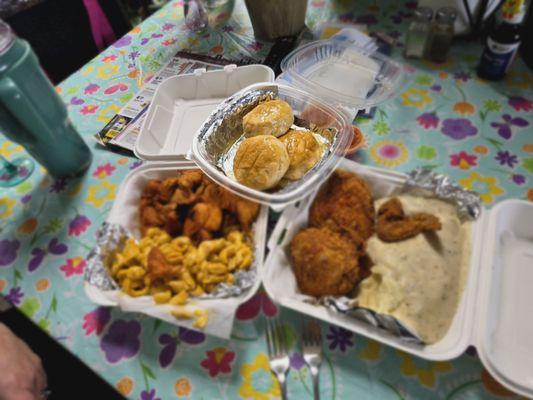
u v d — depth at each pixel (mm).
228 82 992
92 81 1151
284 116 724
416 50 989
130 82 1125
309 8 1229
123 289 659
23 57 678
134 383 590
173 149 908
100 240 694
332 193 708
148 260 651
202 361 600
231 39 1180
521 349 547
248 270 650
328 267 604
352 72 916
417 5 1116
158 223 747
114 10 1785
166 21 1317
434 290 579
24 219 848
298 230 697
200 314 602
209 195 752
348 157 825
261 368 583
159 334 635
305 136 710
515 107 869
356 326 563
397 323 525
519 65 946
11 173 938
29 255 784
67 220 833
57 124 793
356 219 682
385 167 809
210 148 735
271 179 644
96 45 1749
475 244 625
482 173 768
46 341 978
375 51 989
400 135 859
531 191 729
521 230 658
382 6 1190
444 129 855
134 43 1254
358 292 630
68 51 1809
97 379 905
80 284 723
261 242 681
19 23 1606
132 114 1006
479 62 961
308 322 603
